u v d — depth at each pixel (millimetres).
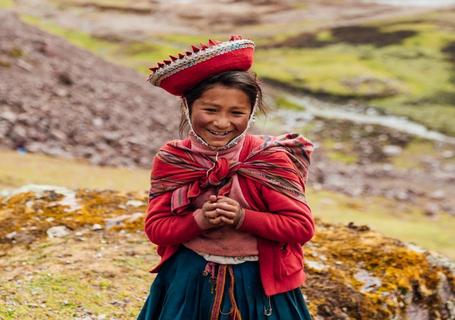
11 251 6684
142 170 19156
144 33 83000
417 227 18656
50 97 23078
